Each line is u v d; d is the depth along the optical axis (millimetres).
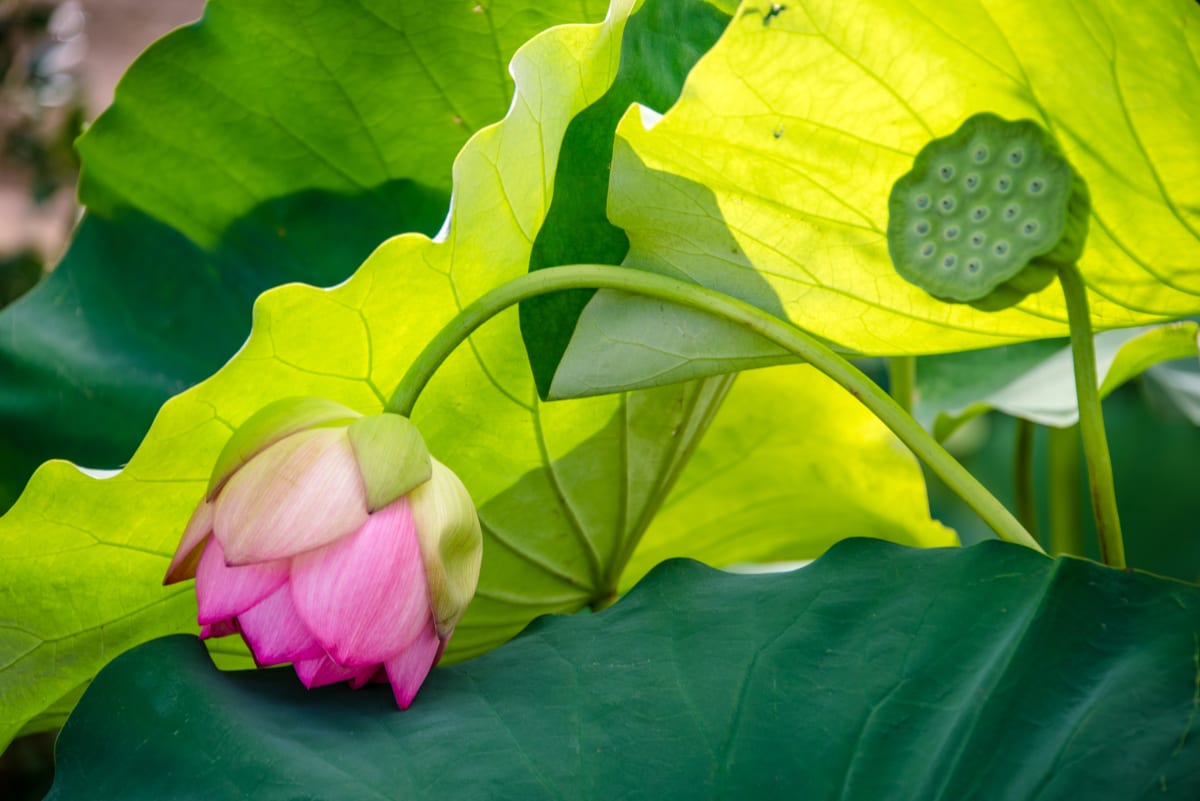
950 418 2082
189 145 1903
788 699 1649
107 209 1938
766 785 1625
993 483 3107
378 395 1734
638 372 1727
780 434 1957
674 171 1680
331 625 1626
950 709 1628
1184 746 1583
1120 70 1611
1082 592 1649
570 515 1830
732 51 1628
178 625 1764
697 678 1668
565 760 1642
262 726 1652
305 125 1892
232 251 1927
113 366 1919
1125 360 1962
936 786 1606
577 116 1731
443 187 1902
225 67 1873
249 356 1687
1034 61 1621
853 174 1671
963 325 1722
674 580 1736
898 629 1663
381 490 1636
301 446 1645
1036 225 1639
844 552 1714
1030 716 1613
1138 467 2980
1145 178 1645
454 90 1875
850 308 1725
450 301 1717
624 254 1742
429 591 1647
